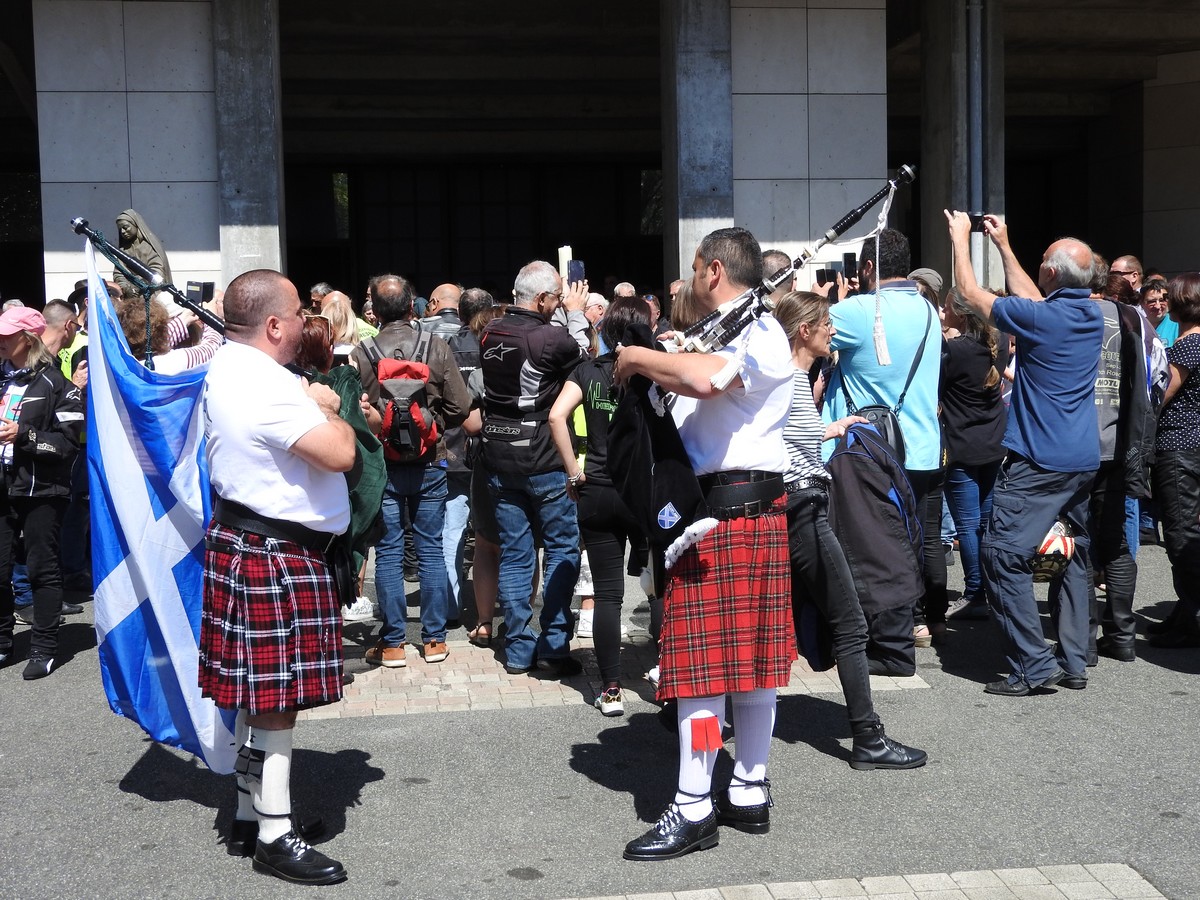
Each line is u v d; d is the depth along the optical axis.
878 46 11.00
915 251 19.98
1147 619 6.46
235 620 3.46
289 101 17.20
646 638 6.22
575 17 14.89
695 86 10.75
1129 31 15.70
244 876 3.58
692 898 3.36
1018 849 3.66
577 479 5.01
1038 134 19.78
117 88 10.12
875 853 3.65
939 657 5.80
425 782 4.27
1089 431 5.07
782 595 3.73
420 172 19.17
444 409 5.83
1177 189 17.69
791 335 4.46
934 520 5.94
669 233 11.23
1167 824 3.82
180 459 3.99
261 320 3.52
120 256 4.14
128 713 4.08
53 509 5.64
